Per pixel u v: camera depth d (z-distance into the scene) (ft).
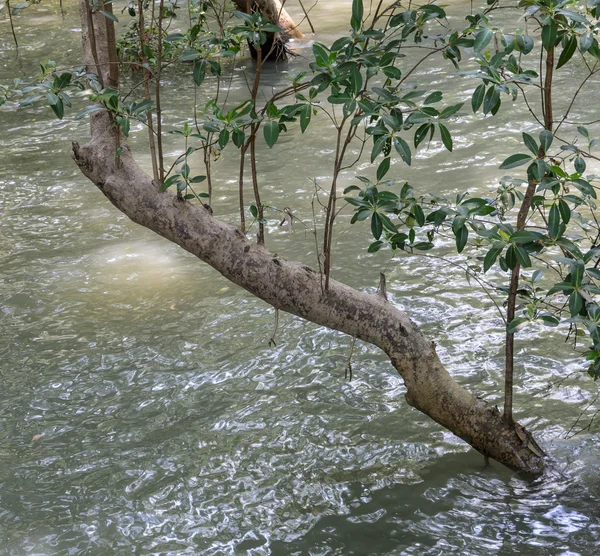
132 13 20.03
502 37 8.96
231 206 23.24
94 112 11.64
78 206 24.04
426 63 35.19
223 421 14.12
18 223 23.06
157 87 10.80
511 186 11.63
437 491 12.12
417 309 17.20
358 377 15.15
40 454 13.55
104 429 14.12
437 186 23.48
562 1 8.87
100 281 19.42
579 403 13.89
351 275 18.83
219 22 11.09
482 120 28.45
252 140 11.02
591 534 11.07
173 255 20.57
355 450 13.17
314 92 9.75
